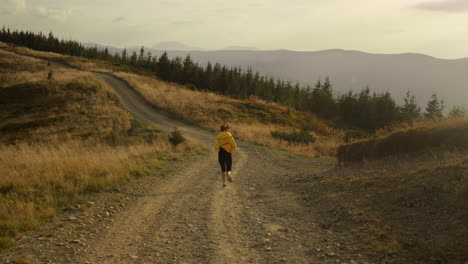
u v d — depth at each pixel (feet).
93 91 143.33
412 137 28.14
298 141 77.92
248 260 13.44
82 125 94.89
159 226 18.12
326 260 12.80
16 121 100.94
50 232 16.35
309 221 18.07
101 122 98.94
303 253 13.78
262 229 17.35
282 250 14.29
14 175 27.53
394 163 27.07
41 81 144.46
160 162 41.65
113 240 15.90
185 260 13.56
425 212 15.26
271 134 84.23
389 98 263.29
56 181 25.85
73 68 241.76
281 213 20.17
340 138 101.04
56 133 86.22
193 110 126.11
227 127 28.91
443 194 16.19
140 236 16.53
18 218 17.30
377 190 20.13
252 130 90.22
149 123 105.81
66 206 20.75
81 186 24.99
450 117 30.83
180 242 15.70
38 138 81.15
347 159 34.68
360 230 15.30
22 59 217.56
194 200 23.98
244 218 19.52
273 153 57.26
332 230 16.12
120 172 31.09
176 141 60.59
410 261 11.55
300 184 27.94
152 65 364.38
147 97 146.82
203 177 33.83
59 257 13.61
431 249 11.82
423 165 22.75
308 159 52.95
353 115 264.72
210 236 16.49
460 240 12.02
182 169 38.32
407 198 17.31
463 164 18.43
